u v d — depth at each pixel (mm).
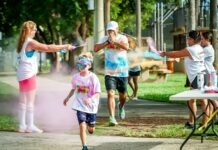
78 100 9523
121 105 13828
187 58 11375
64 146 9969
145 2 55469
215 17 18344
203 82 9680
